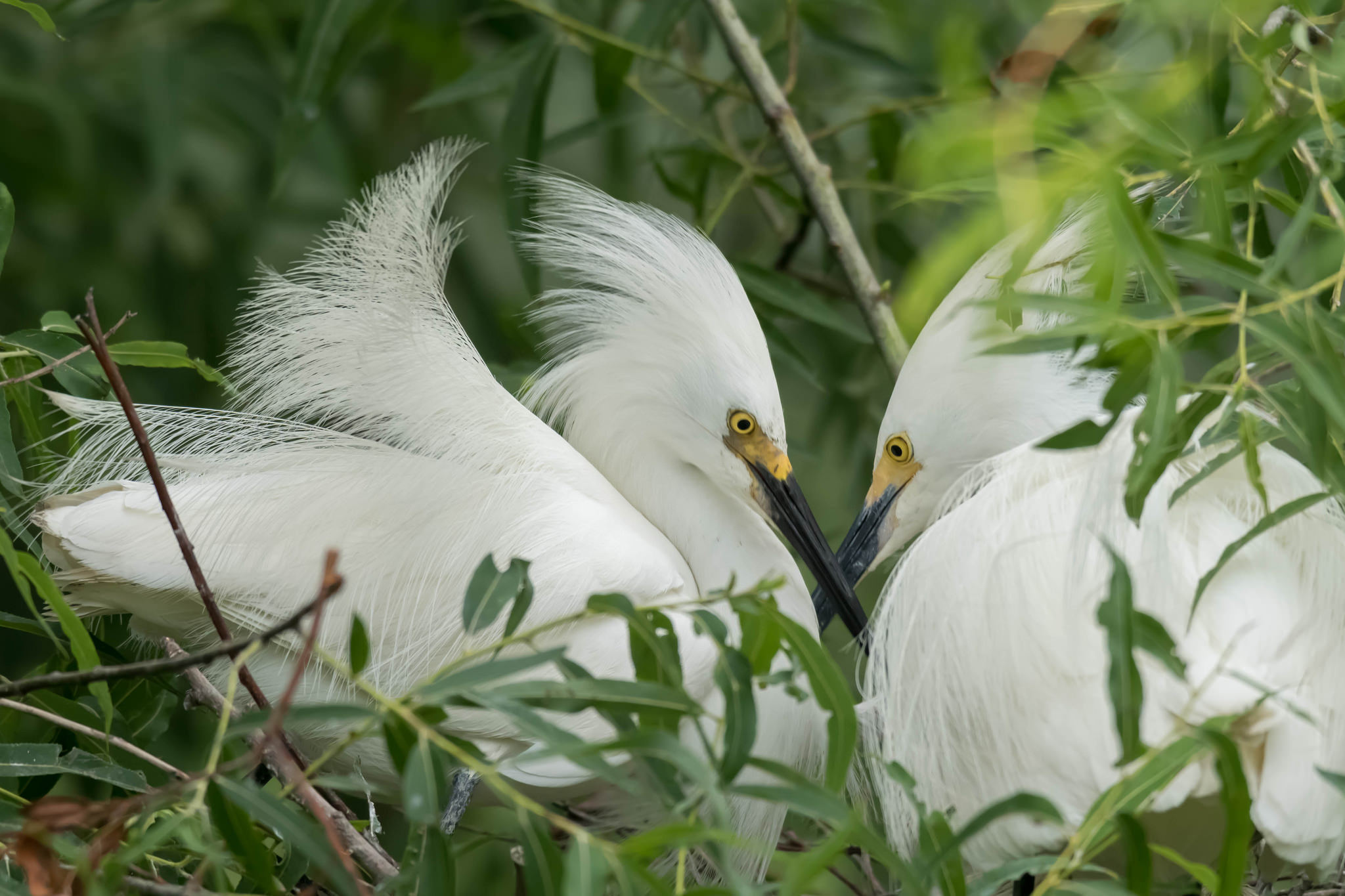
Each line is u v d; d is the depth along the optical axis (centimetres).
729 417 653
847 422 886
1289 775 430
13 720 553
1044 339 372
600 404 672
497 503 583
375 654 561
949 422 679
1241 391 368
